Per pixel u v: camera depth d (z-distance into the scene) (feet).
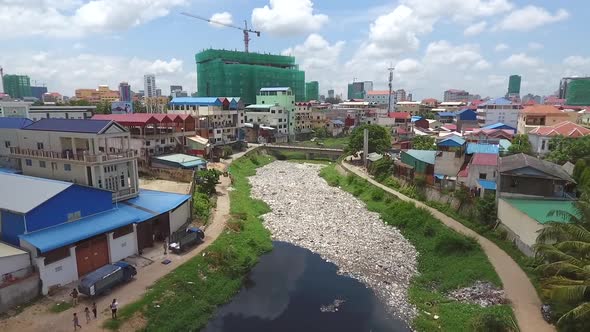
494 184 152.76
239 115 363.15
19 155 146.82
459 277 113.09
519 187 135.23
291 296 112.57
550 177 131.44
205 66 566.36
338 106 620.90
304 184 250.16
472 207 150.71
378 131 293.84
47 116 271.69
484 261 116.78
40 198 102.37
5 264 89.25
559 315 83.41
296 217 179.73
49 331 81.35
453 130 370.53
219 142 325.42
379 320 99.96
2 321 83.41
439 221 153.17
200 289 107.65
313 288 116.88
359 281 120.98
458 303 101.19
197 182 192.13
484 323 83.97
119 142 212.84
